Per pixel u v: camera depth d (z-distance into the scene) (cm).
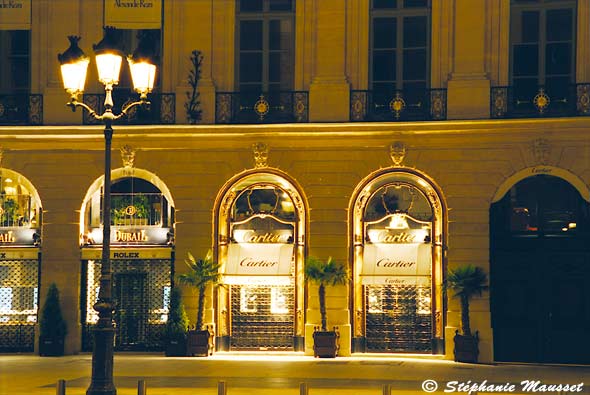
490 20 2566
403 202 2600
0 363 2438
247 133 2605
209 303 2622
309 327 2586
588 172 2470
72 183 2681
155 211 2695
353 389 1888
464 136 2530
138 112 2672
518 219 2541
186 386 1939
